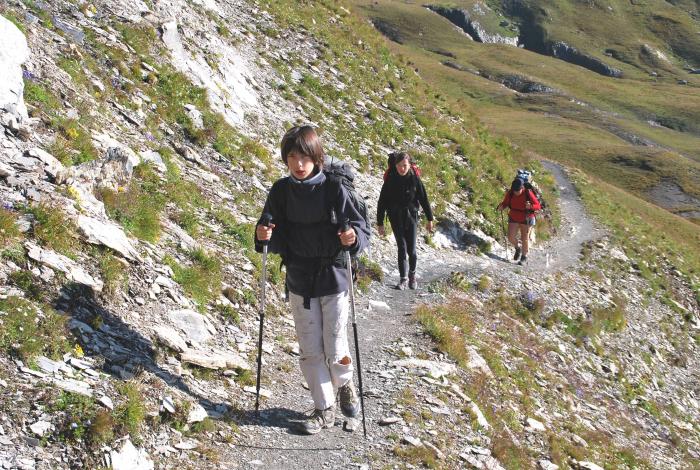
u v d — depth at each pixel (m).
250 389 7.55
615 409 14.85
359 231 6.00
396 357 9.49
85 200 8.68
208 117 15.37
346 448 6.55
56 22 13.70
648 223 41.69
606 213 36.41
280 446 6.43
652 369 19.64
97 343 6.59
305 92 21.48
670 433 15.77
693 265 34.38
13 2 13.12
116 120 12.45
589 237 29.69
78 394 5.47
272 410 7.23
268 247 6.14
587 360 16.59
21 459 4.75
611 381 16.53
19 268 6.71
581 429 11.74
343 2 33.47
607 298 21.89
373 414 7.41
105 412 5.38
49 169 8.67
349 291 6.32
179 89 15.38
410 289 13.78
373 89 25.80
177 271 8.88
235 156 15.04
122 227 8.99
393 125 23.89
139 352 6.93
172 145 13.63
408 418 7.37
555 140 133.00
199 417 6.29
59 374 5.73
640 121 180.50
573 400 13.16
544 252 24.59
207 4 21.95
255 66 21.05
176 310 8.14
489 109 173.75
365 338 10.26
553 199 35.06
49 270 6.94
